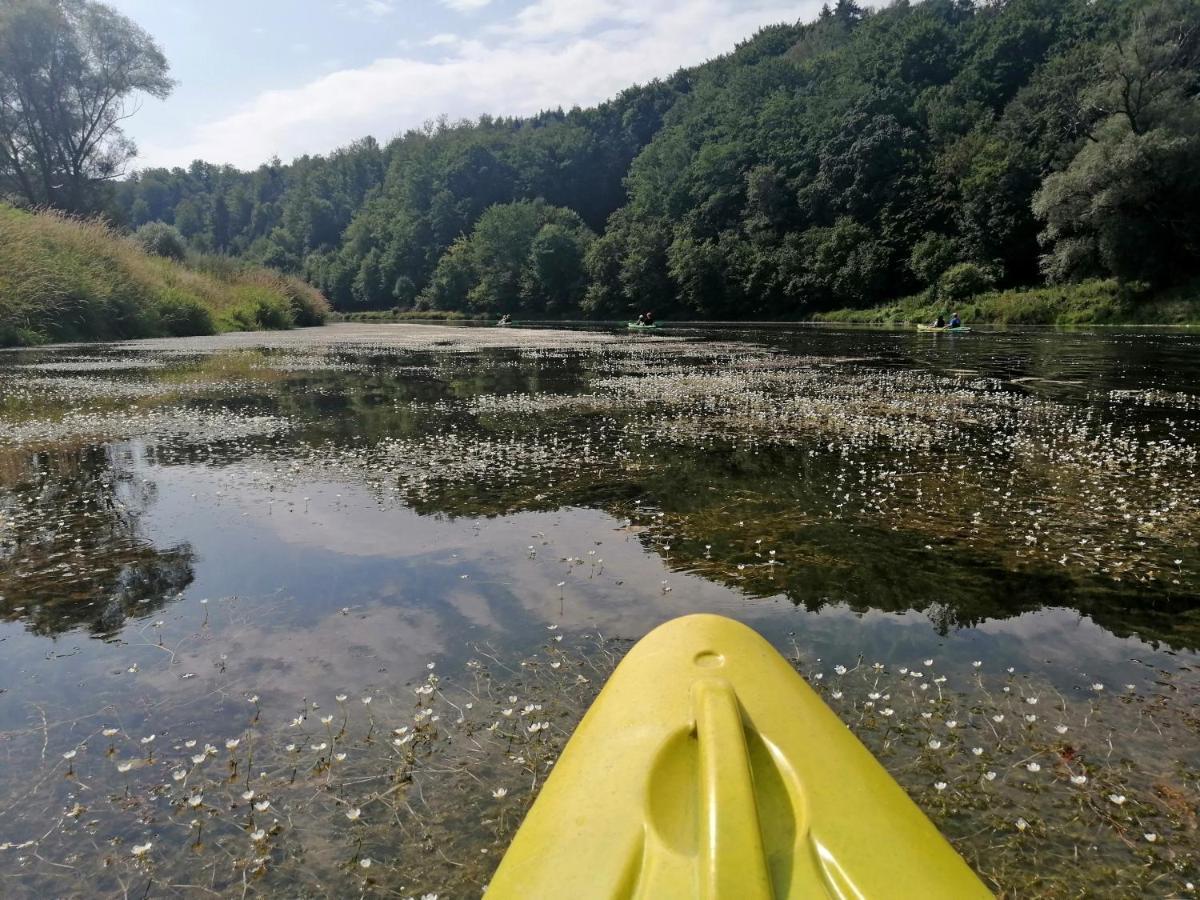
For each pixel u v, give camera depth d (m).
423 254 88.00
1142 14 36.34
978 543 4.17
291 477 5.76
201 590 3.54
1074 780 2.07
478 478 5.71
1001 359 16.88
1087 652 2.88
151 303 25.36
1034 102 51.12
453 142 100.88
